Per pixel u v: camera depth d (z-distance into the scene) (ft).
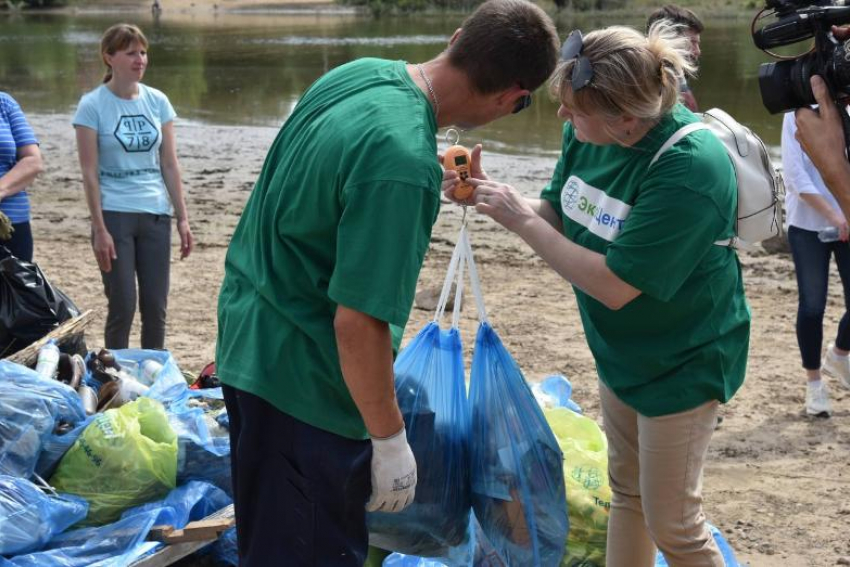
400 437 9.34
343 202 8.85
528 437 11.14
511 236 31.99
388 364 9.03
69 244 30.96
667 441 10.84
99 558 12.28
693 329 10.66
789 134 18.57
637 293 10.21
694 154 9.93
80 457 13.07
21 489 12.15
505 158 43.70
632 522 11.87
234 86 67.92
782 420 19.31
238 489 9.94
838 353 19.65
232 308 9.78
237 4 180.86
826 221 18.65
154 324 19.70
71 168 41.50
